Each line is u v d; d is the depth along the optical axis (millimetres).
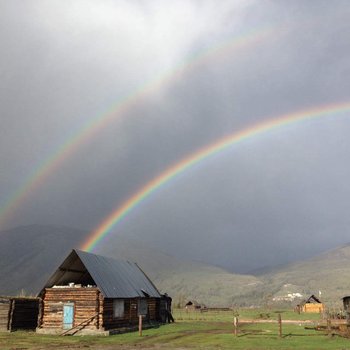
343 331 38688
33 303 47250
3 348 28672
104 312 41062
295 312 112625
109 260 51188
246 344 31266
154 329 47406
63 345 30938
